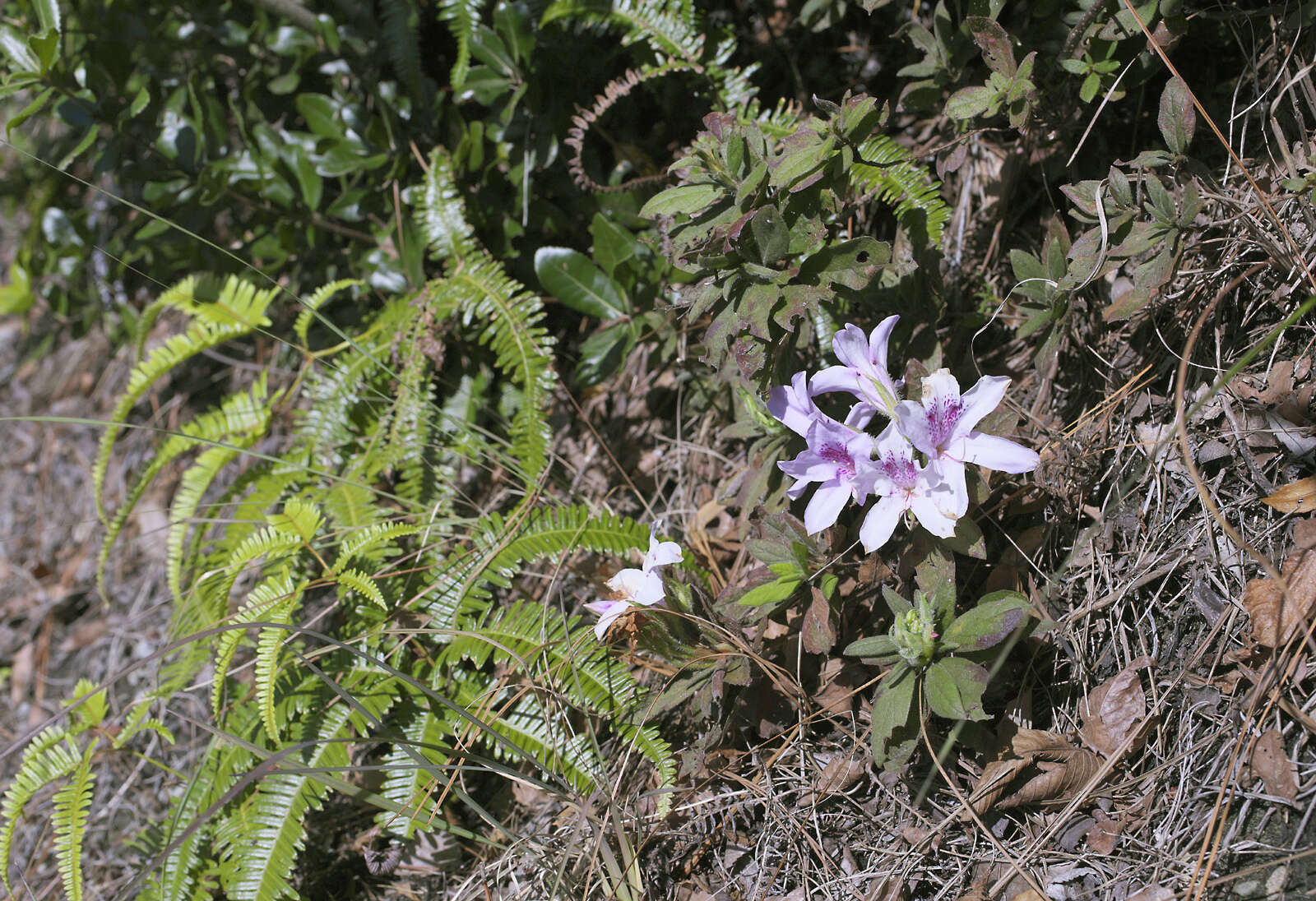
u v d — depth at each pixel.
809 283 2.01
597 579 2.76
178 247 3.64
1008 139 2.64
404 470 2.96
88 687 2.67
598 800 2.22
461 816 2.52
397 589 2.69
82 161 4.60
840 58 3.05
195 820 2.05
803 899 1.99
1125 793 1.89
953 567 1.94
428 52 3.46
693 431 2.95
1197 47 2.43
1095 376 2.35
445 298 2.96
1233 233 2.17
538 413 2.81
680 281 2.87
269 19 3.48
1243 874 1.70
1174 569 2.04
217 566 2.97
